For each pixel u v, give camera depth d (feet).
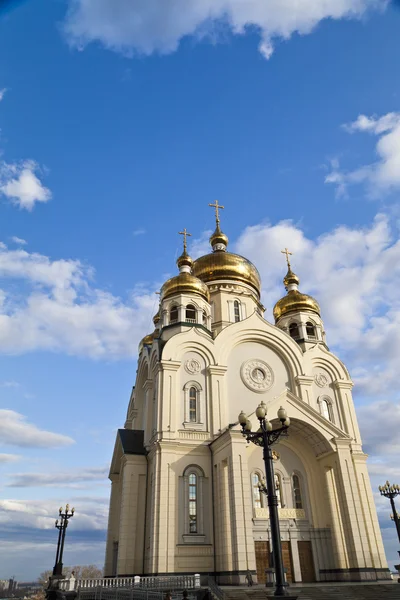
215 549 93.71
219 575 89.66
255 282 151.84
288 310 142.51
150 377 126.82
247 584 79.77
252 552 82.89
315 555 97.86
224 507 93.40
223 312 140.77
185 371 113.91
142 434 122.01
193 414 109.81
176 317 129.59
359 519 93.30
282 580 47.26
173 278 133.90
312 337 137.59
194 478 101.50
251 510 95.66
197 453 103.60
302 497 104.63
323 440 101.71
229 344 120.16
